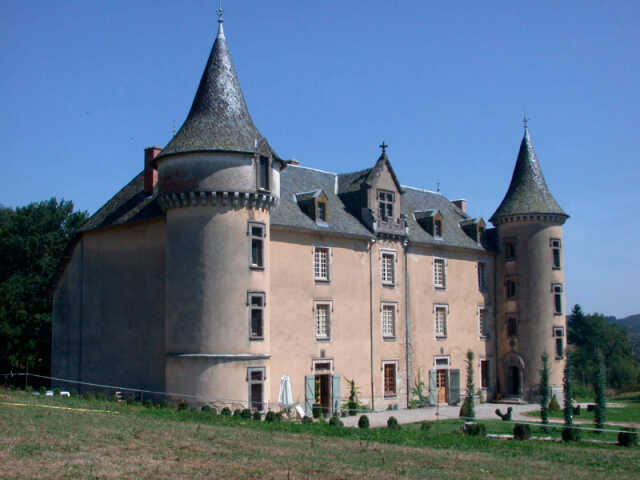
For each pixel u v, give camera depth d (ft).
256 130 121.70
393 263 150.82
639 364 305.32
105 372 134.31
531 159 179.11
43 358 185.68
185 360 112.68
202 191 114.11
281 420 104.12
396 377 148.36
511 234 175.32
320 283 135.03
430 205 177.17
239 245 115.24
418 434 91.56
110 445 66.13
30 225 197.16
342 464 64.08
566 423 113.60
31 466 55.62
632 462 76.33
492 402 171.22
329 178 156.15
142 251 130.31
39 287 187.32
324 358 133.69
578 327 321.93
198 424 86.84
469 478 60.75
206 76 122.62
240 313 114.01
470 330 168.45
